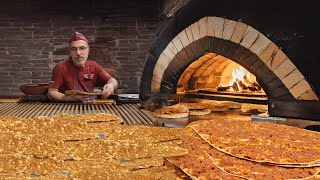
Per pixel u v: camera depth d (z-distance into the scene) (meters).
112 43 5.18
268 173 1.04
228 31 2.37
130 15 5.16
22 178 0.99
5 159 1.11
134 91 5.21
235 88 3.34
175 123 2.08
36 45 5.09
